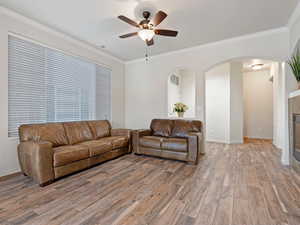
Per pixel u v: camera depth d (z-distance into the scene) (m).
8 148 2.70
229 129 5.57
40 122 3.16
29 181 2.52
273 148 4.79
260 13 2.67
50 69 3.31
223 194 2.12
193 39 3.68
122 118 5.34
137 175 2.76
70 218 1.66
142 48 4.25
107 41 3.81
